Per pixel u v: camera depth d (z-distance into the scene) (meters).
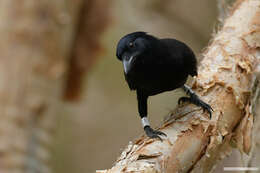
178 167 6.90
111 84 24.94
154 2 21.69
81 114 24.23
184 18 21.09
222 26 9.36
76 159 22.86
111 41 23.06
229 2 9.82
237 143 7.80
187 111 7.61
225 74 7.96
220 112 7.54
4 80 13.41
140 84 8.84
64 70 14.69
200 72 8.31
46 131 13.94
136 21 22.28
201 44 20.91
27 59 13.61
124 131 24.28
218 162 7.62
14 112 13.31
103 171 6.51
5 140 13.09
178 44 8.66
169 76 8.55
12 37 13.53
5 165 12.98
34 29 13.66
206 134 7.27
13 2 13.54
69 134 23.52
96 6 16.45
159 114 21.25
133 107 25.09
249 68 8.00
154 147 6.85
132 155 6.76
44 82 13.85
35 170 13.39
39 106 13.67
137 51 8.40
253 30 8.54
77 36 16.66
